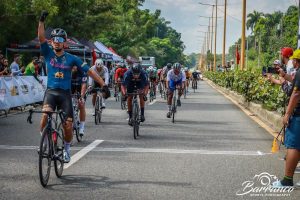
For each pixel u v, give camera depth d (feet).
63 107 23.61
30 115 22.21
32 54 107.96
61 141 24.34
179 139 36.78
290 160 21.63
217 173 24.88
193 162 27.68
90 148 32.09
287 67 28.91
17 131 40.16
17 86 56.24
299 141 21.30
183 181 23.07
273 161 28.35
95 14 124.57
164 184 22.44
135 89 39.06
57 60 23.54
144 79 38.96
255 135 39.65
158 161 27.86
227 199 20.11
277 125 44.83
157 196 20.39
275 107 50.72
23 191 20.92
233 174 24.71
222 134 40.01
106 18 122.01
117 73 66.90
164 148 32.42
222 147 33.19
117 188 21.63
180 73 48.39
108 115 54.85
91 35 122.31
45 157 21.53
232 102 80.74
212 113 59.41
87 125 45.16
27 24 93.09
